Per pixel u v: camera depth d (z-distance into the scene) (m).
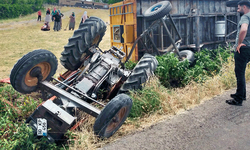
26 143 2.80
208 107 4.02
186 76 5.52
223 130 3.19
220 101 4.25
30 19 31.62
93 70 4.47
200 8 8.16
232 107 3.93
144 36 7.05
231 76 5.18
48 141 3.06
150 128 3.45
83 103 3.36
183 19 7.93
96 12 38.50
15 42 15.59
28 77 3.46
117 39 7.77
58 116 3.02
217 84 4.93
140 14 7.02
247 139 2.93
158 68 5.43
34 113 3.10
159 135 3.20
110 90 4.55
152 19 6.46
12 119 3.75
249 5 3.78
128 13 6.86
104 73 4.45
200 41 8.42
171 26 7.57
